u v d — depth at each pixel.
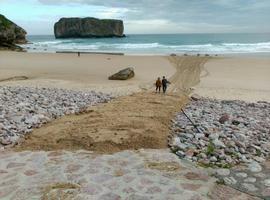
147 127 10.91
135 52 70.62
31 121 12.03
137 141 9.71
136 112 13.62
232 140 9.86
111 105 15.67
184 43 116.31
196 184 7.08
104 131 10.47
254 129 11.51
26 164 8.23
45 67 41.06
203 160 8.43
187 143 9.69
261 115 14.84
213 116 13.67
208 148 9.07
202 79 31.23
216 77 32.44
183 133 10.67
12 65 42.97
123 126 11.02
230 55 58.19
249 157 8.65
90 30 161.25
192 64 43.25
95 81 30.17
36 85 26.73
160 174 7.59
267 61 44.94
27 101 16.44
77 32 161.88
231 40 139.12
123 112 13.64
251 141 9.90
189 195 6.57
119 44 110.19
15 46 83.06
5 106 14.69
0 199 6.46
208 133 10.55
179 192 6.71
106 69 39.25
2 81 29.09
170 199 6.42
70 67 41.19
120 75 31.17
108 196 6.56
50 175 7.57
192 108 15.78
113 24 164.62
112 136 9.98
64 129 10.98
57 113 13.79
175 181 7.22
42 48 89.75
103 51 75.44
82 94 20.50
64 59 51.66
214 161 8.38
